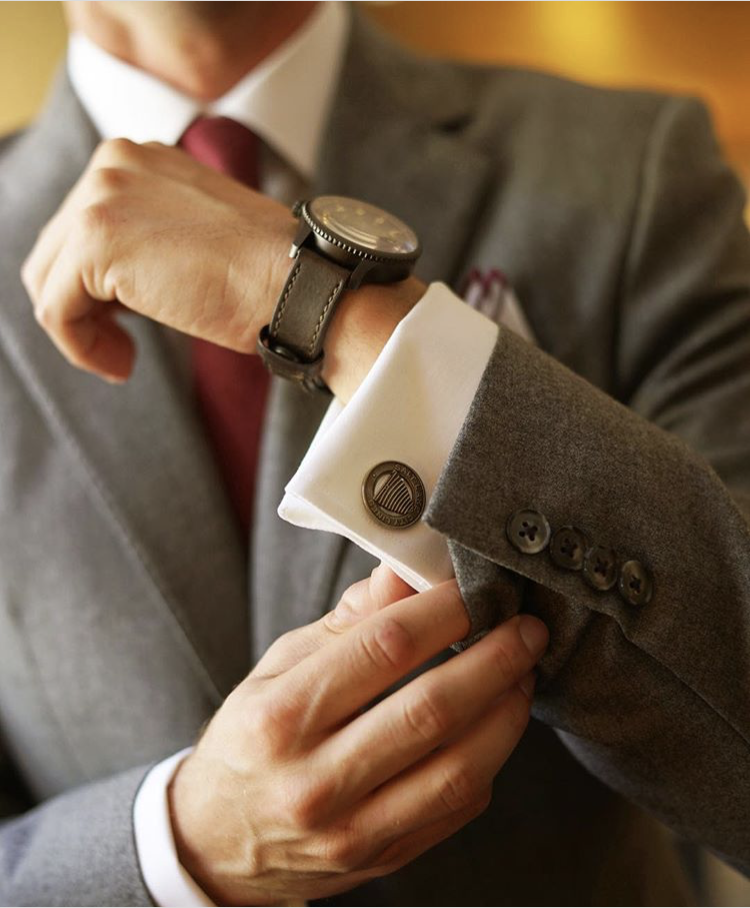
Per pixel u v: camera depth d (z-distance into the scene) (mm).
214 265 445
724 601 372
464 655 355
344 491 379
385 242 430
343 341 425
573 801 627
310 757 365
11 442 630
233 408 628
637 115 688
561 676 385
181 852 455
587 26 1219
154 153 499
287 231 456
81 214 466
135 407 618
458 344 405
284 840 385
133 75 686
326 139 667
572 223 649
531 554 351
